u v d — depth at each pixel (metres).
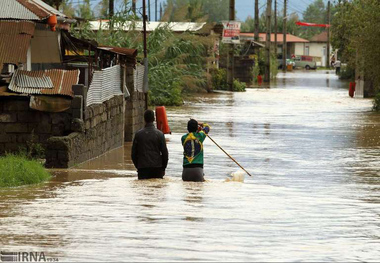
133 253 13.70
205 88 96.38
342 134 47.34
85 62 40.25
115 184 23.94
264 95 93.25
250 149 39.03
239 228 16.48
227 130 49.19
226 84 102.75
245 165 32.81
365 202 21.70
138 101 44.97
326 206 20.56
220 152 37.72
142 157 25.30
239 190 23.44
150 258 13.31
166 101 71.81
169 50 75.50
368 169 31.73
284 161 34.31
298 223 17.48
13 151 30.88
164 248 14.18
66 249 13.97
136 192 21.91
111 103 37.34
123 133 40.84
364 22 73.75
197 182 25.03
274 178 28.61
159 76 72.38
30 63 35.97
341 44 118.00
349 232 16.55
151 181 24.84
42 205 19.25
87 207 18.92
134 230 15.92
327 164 33.34
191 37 79.38
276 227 16.84
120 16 66.62
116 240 14.85
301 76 164.75
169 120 55.41
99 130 34.66
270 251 14.23
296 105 75.25
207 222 17.11
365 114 64.38
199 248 14.27
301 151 38.38
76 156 30.48
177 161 33.41
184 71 77.50
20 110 30.78
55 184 24.06
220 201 20.52
